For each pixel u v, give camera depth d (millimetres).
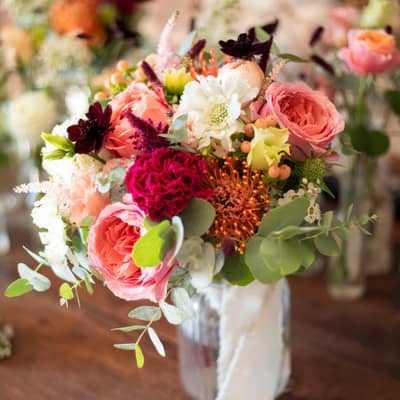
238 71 563
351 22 927
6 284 1153
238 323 672
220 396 705
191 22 775
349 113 942
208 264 537
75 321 1001
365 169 979
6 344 923
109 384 827
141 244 492
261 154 532
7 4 1231
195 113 535
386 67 810
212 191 520
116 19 1182
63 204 569
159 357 884
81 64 1138
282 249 543
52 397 802
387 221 1114
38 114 1066
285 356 744
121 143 560
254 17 1318
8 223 1495
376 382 812
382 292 1075
